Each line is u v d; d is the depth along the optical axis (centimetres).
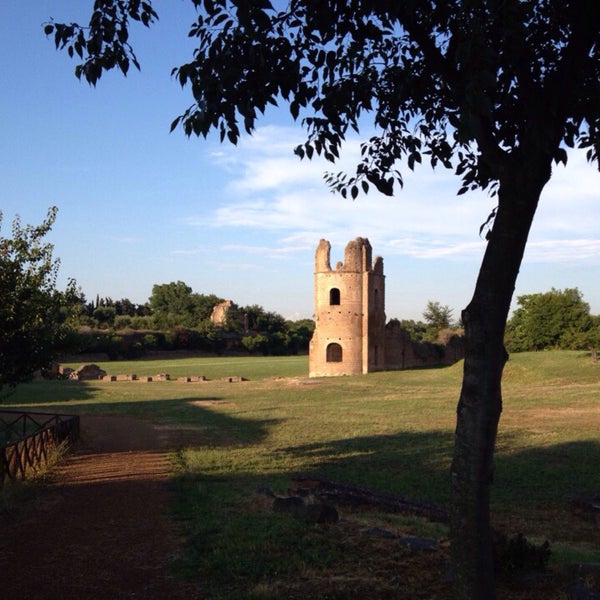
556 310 7775
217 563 861
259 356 12331
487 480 576
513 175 580
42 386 5675
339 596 731
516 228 577
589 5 601
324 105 820
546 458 2123
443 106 842
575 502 1539
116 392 5109
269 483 1556
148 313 15825
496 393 579
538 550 822
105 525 1102
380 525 1122
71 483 1530
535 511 1505
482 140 590
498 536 838
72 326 1941
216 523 1078
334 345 6981
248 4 601
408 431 2742
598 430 2708
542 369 5322
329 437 2589
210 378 6781
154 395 4866
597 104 706
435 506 1427
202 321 13400
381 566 836
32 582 819
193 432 2752
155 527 1083
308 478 1619
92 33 712
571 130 768
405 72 805
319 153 850
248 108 697
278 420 3188
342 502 1384
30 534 1051
